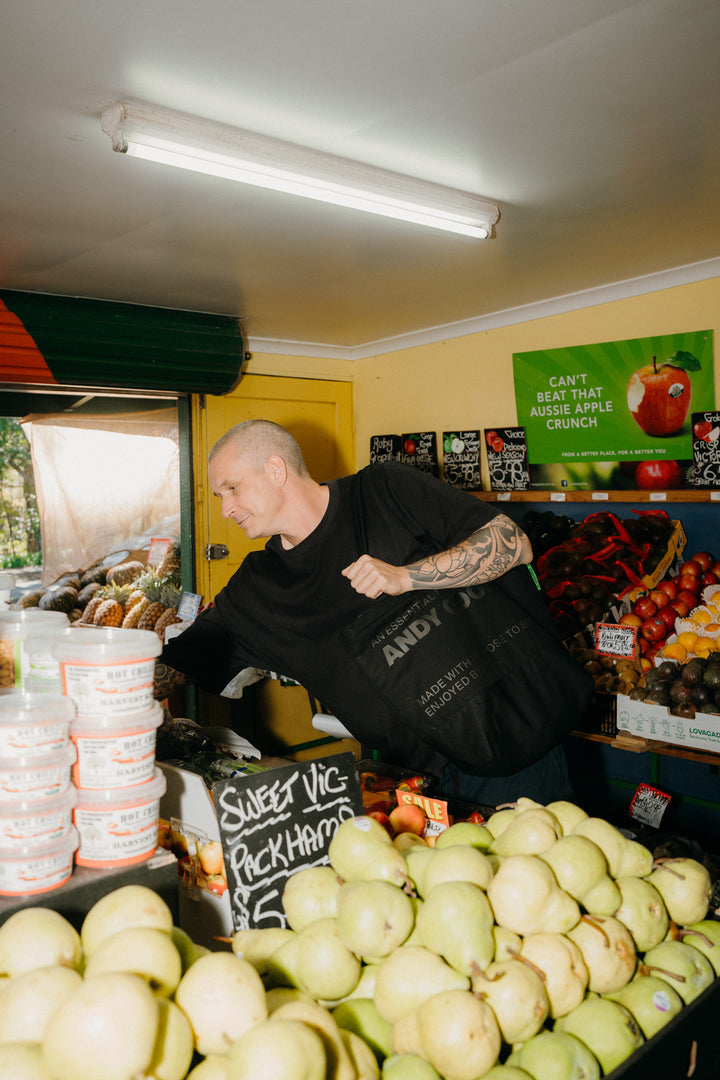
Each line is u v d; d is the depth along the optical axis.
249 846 1.34
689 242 3.00
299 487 2.10
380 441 4.93
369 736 2.20
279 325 4.29
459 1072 0.91
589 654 3.27
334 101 1.83
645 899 1.17
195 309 3.88
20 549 4.09
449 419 4.57
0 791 1.08
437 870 1.13
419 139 2.05
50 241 2.73
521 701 2.10
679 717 2.94
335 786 1.47
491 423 4.36
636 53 1.63
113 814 1.15
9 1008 0.87
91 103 1.79
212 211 2.45
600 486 3.94
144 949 0.91
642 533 3.65
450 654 2.05
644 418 3.73
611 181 2.36
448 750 2.08
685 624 3.21
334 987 1.04
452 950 1.01
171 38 1.54
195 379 4.09
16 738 1.07
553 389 4.05
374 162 2.20
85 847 1.15
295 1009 0.91
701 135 2.04
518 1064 0.98
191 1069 0.91
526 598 2.17
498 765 2.08
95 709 1.14
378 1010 1.03
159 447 4.43
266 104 1.84
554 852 1.15
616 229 2.81
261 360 4.67
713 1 1.45
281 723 4.91
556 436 4.08
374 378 4.98
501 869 1.10
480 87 1.77
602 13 1.48
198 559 4.48
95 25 1.49
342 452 5.08
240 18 1.47
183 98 1.80
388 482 2.16
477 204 2.48
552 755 2.30
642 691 3.06
